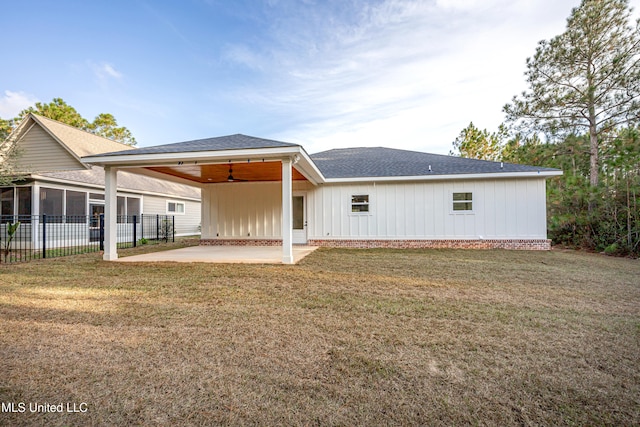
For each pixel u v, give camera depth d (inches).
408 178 433.4
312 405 77.2
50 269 262.5
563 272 249.4
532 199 418.9
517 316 143.3
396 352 106.5
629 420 72.3
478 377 90.6
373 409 75.7
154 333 122.7
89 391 83.2
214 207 503.5
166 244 529.0
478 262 301.0
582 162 518.9
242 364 97.8
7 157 430.3
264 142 302.4
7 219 438.3
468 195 432.8
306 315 144.5
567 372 93.6
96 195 533.0
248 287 197.6
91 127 1169.4
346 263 291.9
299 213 478.0
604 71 430.9
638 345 112.6
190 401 78.7
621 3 413.4
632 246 356.8
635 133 411.2
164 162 300.7
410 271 252.1
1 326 130.5
